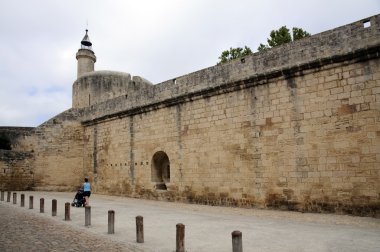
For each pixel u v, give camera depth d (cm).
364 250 823
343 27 1476
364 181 1372
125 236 1035
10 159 2827
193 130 2059
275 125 1675
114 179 2639
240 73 1834
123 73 3797
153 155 2312
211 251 845
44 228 1160
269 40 3167
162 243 934
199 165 2002
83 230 1134
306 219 1343
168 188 2172
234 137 1842
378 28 1373
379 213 1322
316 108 1539
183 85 2141
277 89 1684
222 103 1919
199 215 1502
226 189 1847
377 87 1371
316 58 1539
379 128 1352
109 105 2762
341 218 1335
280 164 1638
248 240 951
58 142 2984
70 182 2959
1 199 2175
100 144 2838
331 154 1475
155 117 2333
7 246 874
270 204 1653
